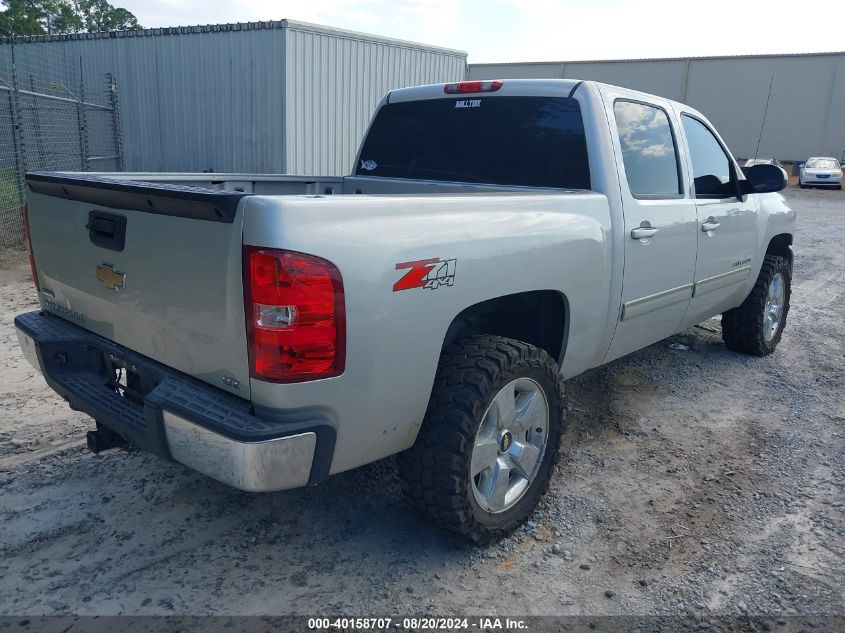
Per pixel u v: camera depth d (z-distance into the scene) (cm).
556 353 359
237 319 234
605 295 368
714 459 412
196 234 242
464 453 283
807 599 288
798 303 840
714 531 336
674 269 429
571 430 444
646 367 569
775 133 4125
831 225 1712
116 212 275
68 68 1424
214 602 274
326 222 235
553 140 387
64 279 319
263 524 327
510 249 299
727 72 4131
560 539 324
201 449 240
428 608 275
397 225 256
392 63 1441
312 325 230
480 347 298
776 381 548
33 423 425
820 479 391
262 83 1278
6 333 598
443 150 440
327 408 242
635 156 400
